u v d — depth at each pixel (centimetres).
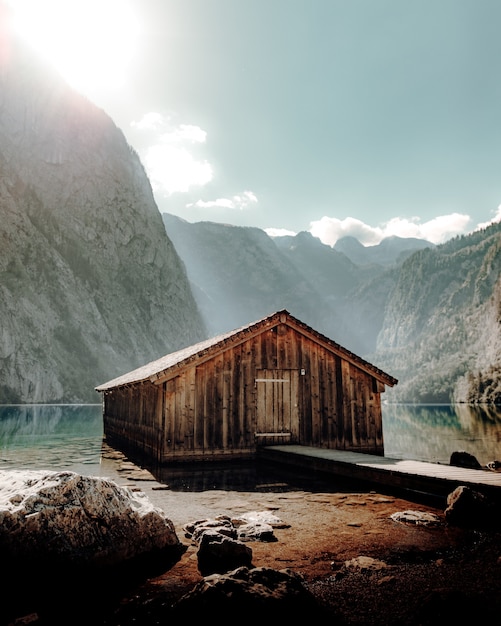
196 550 600
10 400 8288
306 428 1616
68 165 12619
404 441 2492
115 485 601
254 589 395
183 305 14175
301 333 1659
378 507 847
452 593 416
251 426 1541
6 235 10094
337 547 604
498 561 545
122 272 12775
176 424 1440
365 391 1727
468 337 18662
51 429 3128
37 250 10625
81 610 435
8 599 464
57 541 509
